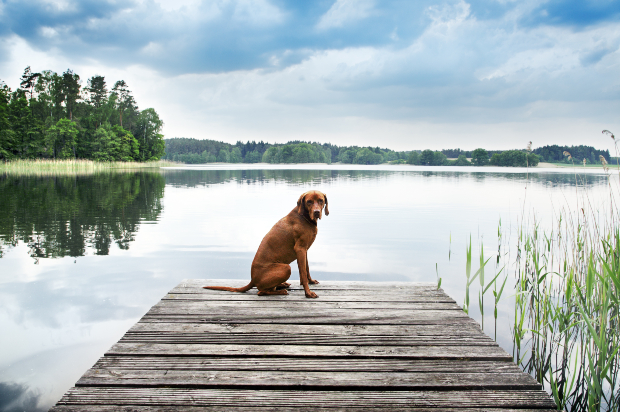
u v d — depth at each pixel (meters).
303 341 2.96
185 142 171.12
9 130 52.25
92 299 5.04
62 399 2.15
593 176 43.16
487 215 13.34
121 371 2.46
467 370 2.56
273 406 2.13
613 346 3.21
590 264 3.28
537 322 4.12
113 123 79.12
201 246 8.41
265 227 10.87
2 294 5.21
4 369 3.27
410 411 2.11
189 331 3.12
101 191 20.42
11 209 13.21
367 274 6.41
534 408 2.18
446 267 6.91
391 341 2.98
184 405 2.12
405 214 13.77
